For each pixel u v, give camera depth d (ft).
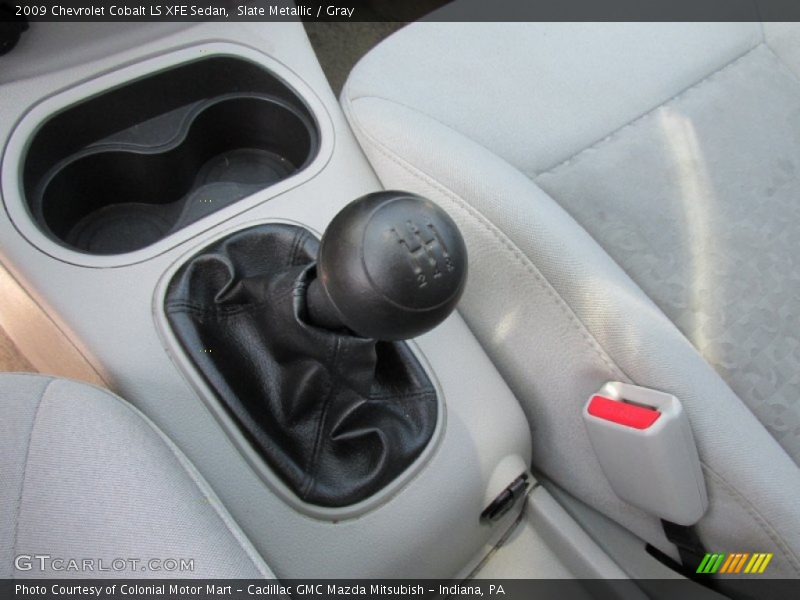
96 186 2.75
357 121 2.63
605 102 2.89
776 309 2.75
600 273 2.13
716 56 3.08
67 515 1.57
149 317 2.20
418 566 2.25
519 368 2.48
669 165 2.86
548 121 2.81
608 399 2.08
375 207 1.51
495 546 2.68
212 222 2.37
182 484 1.70
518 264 2.20
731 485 2.01
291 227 2.39
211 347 2.15
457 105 2.76
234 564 1.59
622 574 2.50
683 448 1.97
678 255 2.75
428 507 2.19
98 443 1.68
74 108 2.51
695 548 2.25
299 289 1.90
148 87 2.63
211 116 2.82
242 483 2.05
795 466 2.17
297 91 2.71
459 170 2.30
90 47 2.53
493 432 2.34
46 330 2.24
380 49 2.86
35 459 1.65
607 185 2.78
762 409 2.62
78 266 2.25
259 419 2.08
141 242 2.84
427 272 1.45
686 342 2.18
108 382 2.13
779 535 1.99
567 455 2.52
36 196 2.52
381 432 2.13
